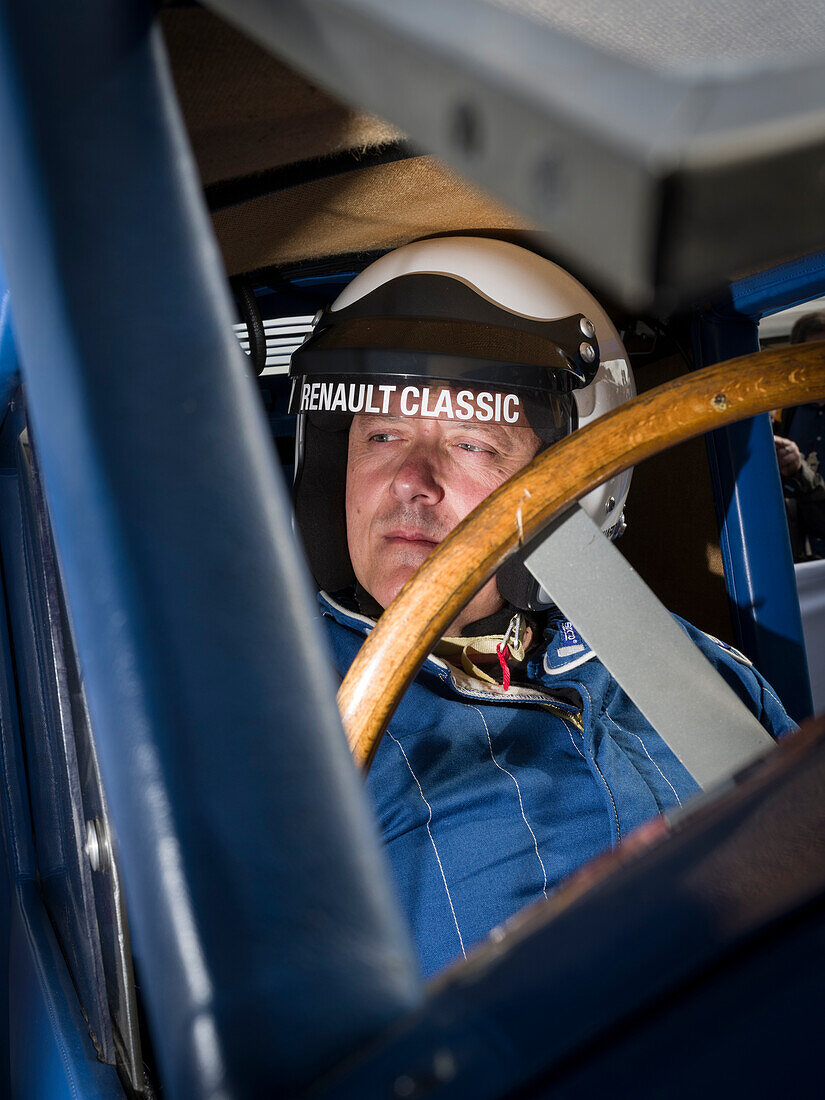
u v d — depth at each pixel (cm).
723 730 61
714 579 150
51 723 79
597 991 23
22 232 25
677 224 15
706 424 62
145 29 27
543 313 112
